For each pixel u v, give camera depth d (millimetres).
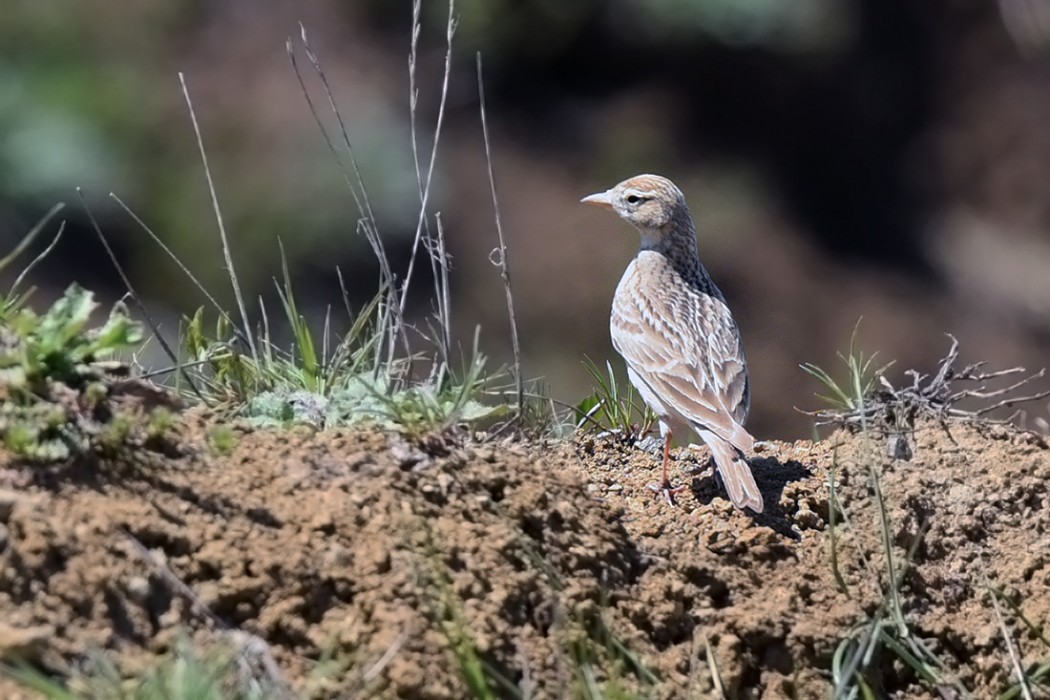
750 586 9109
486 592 8094
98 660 7039
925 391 10516
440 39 35656
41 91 30000
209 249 28812
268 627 7562
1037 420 11461
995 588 9539
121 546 7465
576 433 10586
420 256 29938
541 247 31953
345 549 7906
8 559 7184
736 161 37469
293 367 9758
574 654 8141
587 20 36812
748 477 9523
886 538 9375
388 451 8680
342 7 34688
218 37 33219
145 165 30031
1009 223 39531
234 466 8219
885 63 40250
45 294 26797
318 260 29203
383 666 7500
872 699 8836
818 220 37938
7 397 7855
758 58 38250
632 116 36344
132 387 8492
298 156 30719
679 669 8555
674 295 11578
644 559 8930
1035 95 40938
